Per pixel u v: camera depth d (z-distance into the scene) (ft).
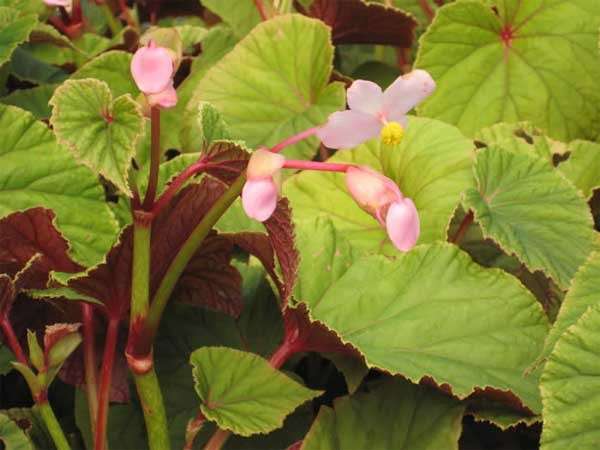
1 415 1.02
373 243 1.32
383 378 1.19
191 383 1.24
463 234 1.30
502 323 1.12
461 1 1.53
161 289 0.96
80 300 1.07
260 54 1.53
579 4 1.54
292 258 0.91
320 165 0.86
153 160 0.91
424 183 1.31
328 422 1.09
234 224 1.24
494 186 1.26
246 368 1.06
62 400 1.32
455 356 1.09
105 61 1.54
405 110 0.88
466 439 1.25
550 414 0.88
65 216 1.18
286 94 1.52
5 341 1.16
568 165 1.45
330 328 1.04
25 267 1.02
